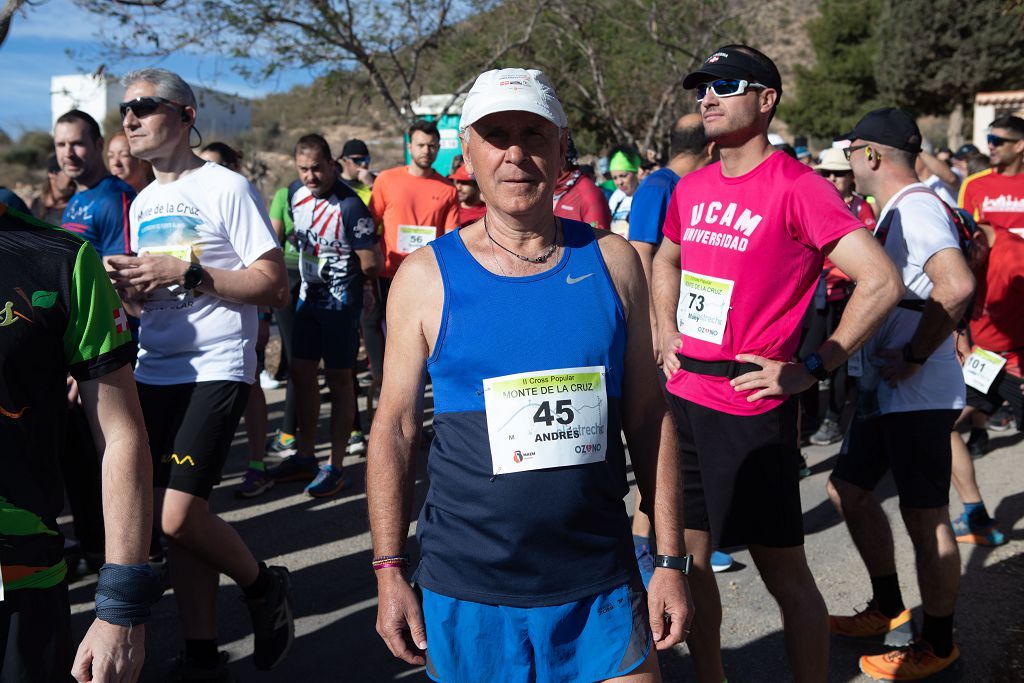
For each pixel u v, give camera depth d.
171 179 3.31
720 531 2.83
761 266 2.76
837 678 3.32
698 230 2.91
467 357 1.90
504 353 1.88
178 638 3.61
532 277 1.92
